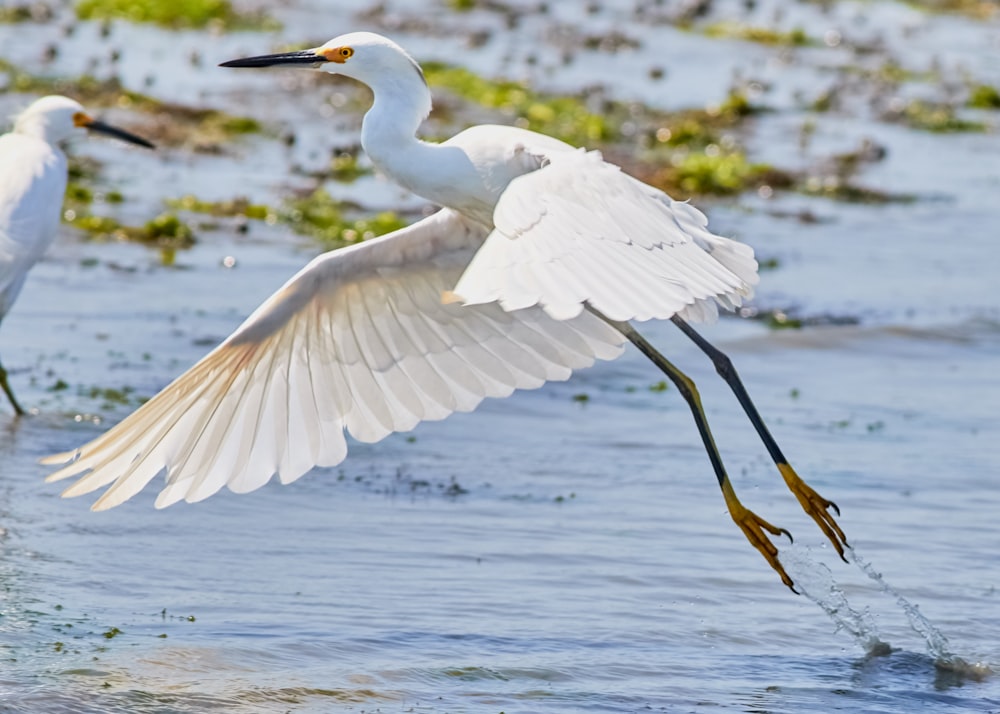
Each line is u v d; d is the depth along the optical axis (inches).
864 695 359.6
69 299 661.3
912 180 1077.8
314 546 433.4
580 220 275.3
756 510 488.1
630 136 1095.6
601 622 393.4
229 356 323.9
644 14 1590.8
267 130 1010.1
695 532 465.7
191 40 1236.5
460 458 525.7
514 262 260.1
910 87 1385.3
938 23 1736.0
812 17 1696.6
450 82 1165.1
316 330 339.6
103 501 317.1
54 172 562.3
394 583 409.4
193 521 446.9
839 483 516.4
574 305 252.1
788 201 995.9
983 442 573.6
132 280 697.0
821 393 633.0
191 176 890.7
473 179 342.0
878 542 463.5
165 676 339.6
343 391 347.3
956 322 745.0
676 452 545.6
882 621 407.5
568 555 438.9
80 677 334.0
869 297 785.6
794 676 369.7
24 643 351.3
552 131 1071.0
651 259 275.7
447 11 1496.1
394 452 528.1
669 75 1330.0
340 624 379.2
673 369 365.4
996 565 449.1
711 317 357.7
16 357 583.5
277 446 339.0
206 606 385.1
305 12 1393.9
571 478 510.3
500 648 372.2
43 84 1011.3
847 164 1099.9
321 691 339.0
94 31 1224.8
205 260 741.3
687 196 974.4
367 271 338.3
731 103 1213.1
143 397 548.7
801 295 780.6
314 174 921.5
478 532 453.1
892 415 605.3
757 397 622.2
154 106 1007.0
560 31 1459.2
